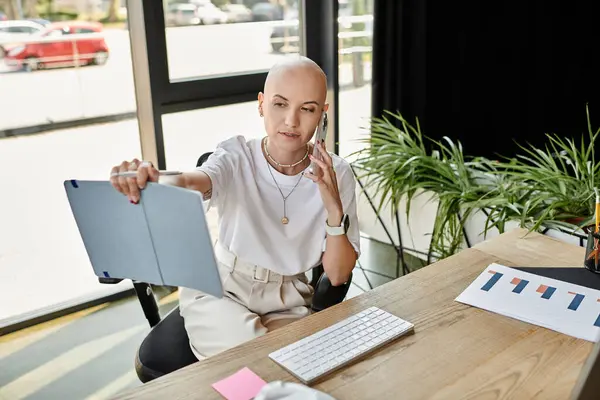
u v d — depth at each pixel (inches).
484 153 151.1
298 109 57.2
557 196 87.9
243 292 61.9
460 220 95.9
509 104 152.2
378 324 48.6
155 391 41.0
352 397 40.4
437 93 134.6
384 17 121.6
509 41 145.7
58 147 102.3
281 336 47.7
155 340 61.5
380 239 119.6
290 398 37.6
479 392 40.9
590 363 33.1
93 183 43.4
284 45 121.8
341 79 129.6
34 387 86.2
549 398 40.3
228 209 62.1
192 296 63.2
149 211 42.6
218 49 111.7
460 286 55.8
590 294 53.5
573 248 63.6
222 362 44.3
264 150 63.2
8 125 97.0
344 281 61.9
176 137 111.0
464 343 46.6
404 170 106.3
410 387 41.4
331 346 45.6
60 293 107.3
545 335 47.6
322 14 122.2
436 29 129.0
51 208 104.7
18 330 100.3
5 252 103.3
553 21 154.0
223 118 115.9
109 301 109.4
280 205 62.7
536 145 163.3
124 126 107.7
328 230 60.2
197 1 106.4
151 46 100.9
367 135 133.7
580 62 165.0
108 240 45.6
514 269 58.7
